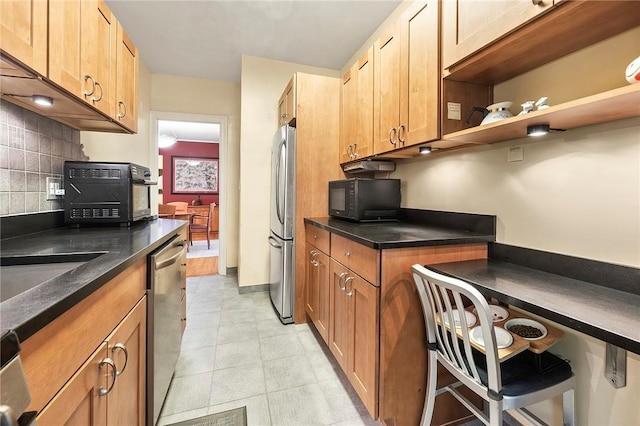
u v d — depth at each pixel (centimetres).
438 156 180
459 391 133
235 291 314
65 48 111
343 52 287
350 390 155
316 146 238
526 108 107
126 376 99
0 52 83
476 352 110
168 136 612
